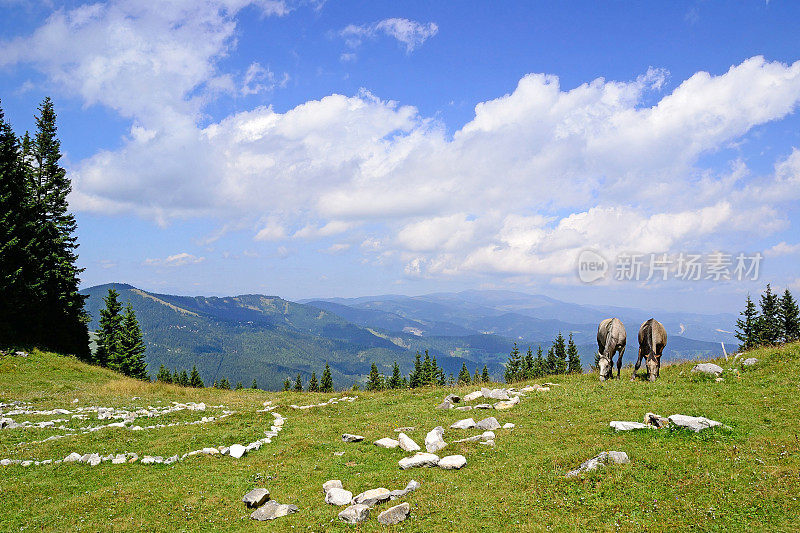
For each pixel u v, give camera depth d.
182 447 16.78
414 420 19.34
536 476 12.08
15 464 14.73
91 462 15.10
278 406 24.12
